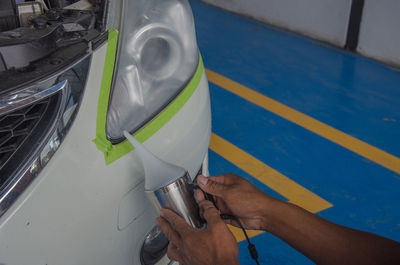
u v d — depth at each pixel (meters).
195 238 0.96
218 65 3.88
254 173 2.57
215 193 1.15
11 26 1.38
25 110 1.04
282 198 2.39
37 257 1.01
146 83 1.33
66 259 1.08
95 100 1.15
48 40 1.12
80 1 1.57
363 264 1.06
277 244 2.10
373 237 1.09
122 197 1.21
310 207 2.33
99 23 1.27
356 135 2.93
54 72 1.06
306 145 2.82
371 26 3.85
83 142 1.11
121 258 1.29
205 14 5.03
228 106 3.25
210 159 2.68
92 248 1.15
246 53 4.10
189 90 1.47
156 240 1.51
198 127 1.51
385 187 2.47
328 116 3.13
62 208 1.05
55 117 1.05
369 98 3.36
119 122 1.24
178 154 1.40
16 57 1.06
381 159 2.70
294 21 4.50
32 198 0.99
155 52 1.36
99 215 1.14
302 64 3.89
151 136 1.30
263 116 3.13
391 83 3.56
